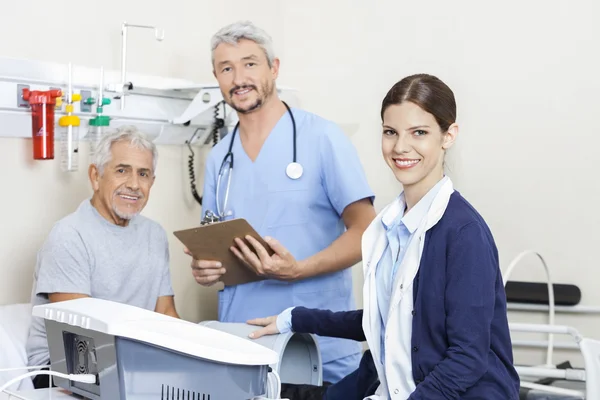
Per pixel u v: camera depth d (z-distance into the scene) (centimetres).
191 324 137
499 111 296
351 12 320
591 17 281
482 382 136
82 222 200
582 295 287
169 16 269
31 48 219
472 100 300
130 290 206
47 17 224
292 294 219
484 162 298
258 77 218
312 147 222
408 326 139
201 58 284
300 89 331
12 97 207
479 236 134
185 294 277
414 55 309
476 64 298
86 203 205
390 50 314
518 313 293
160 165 264
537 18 288
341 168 220
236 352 127
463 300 132
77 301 142
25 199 218
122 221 207
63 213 229
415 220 143
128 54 252
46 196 223
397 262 146
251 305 222
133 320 126
